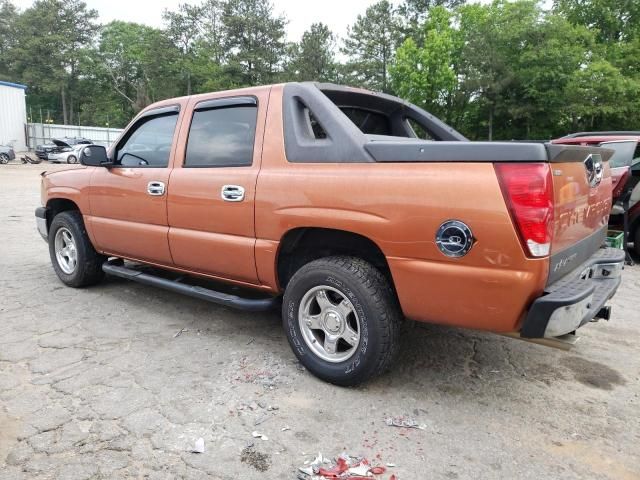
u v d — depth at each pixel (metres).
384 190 2.78
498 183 2.44
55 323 4.21
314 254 3.48
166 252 4.07
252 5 66.94
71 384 3.14
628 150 7.14
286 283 3.57
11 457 2.41
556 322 2.46
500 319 2.54
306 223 3.09
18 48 74.00
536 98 35.62
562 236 2.64
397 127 4.46
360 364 3.00
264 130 3.42
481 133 43.41
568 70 34.81
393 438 2.63
